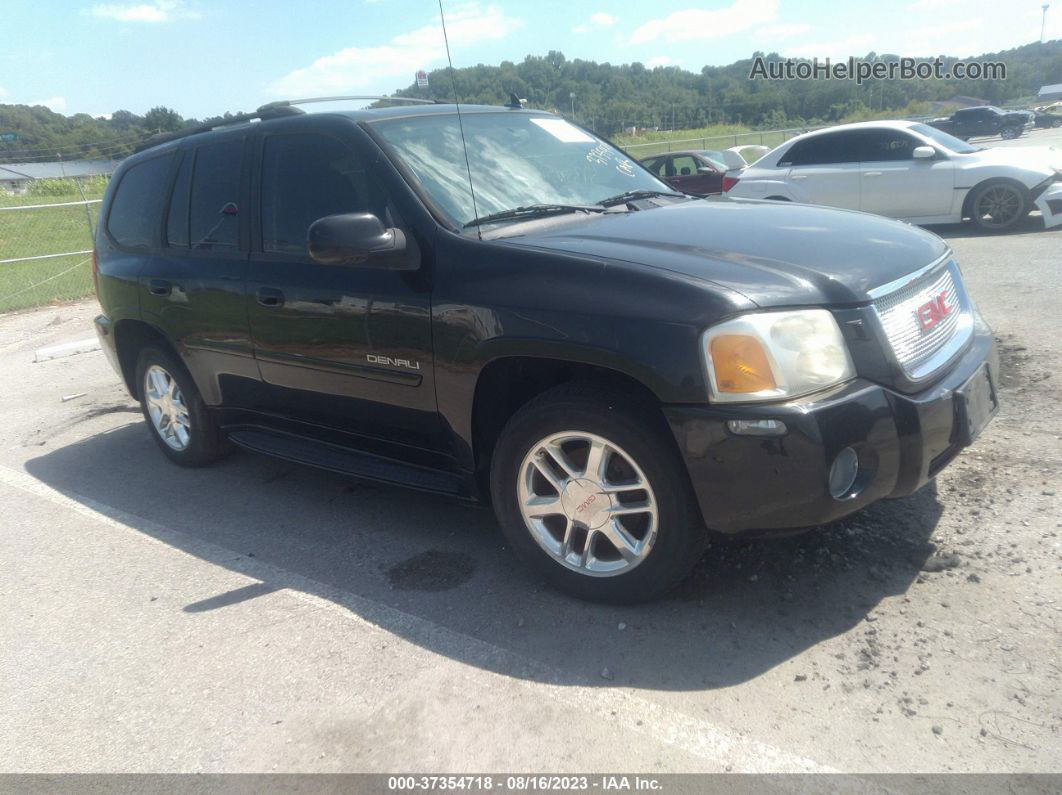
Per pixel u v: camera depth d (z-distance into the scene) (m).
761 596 3.16
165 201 4.76
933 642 2.81
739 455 2.69
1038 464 3.95
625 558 3.09
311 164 3.93
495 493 3.34
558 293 2.97
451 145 3.91
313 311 3.75
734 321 2.69
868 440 2.75
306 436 4.25
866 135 11.41
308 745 2.64
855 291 2.86
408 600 3.42
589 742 2.53
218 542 4.15
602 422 2.94
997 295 7.14
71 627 3.49
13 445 6.05
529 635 3.10
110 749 2.72
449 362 3.29
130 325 5.08
